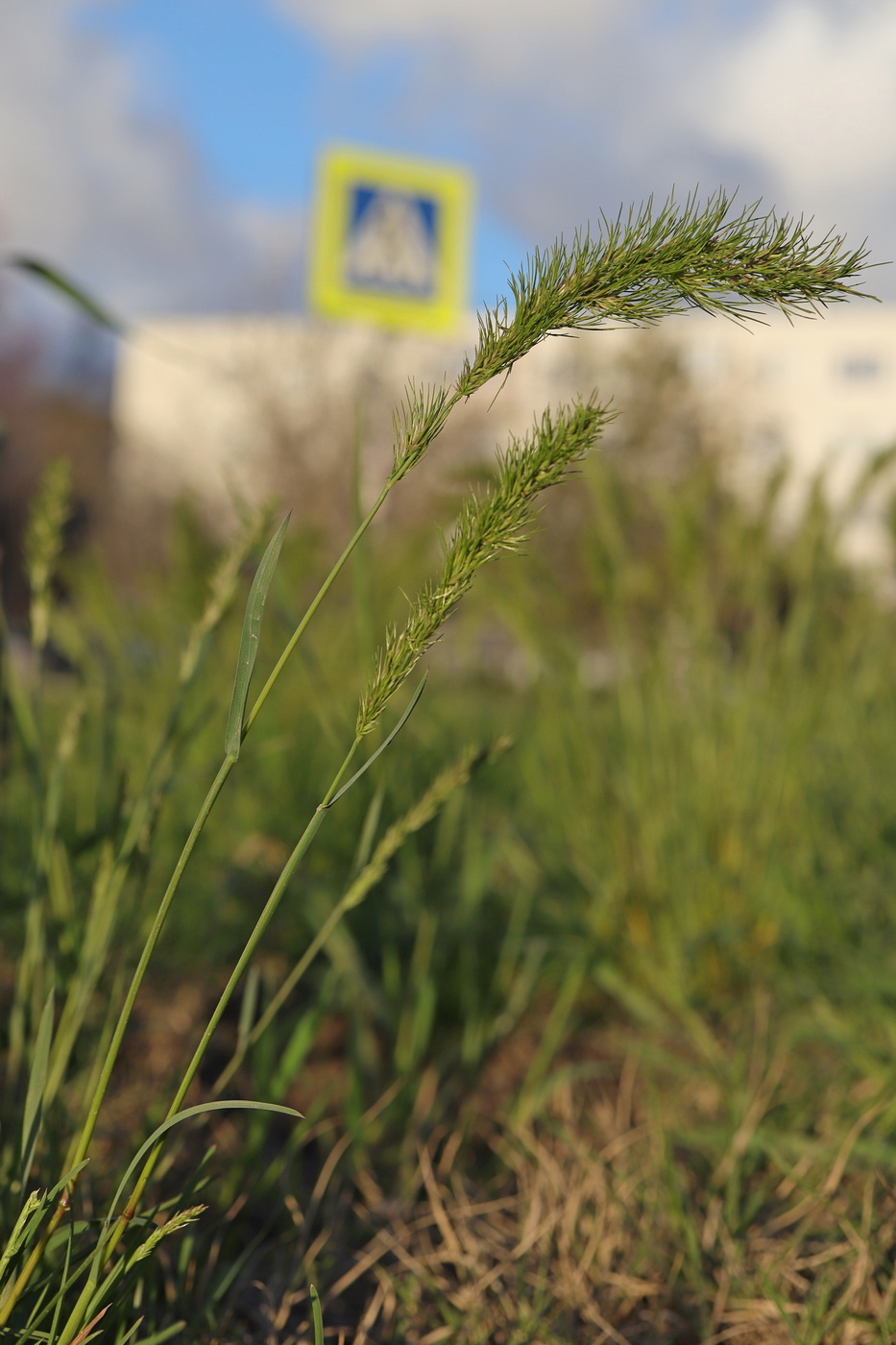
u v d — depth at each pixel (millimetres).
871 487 2684
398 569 2682
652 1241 1302
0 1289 738
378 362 15430
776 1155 1392
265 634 2496
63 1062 1016
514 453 635
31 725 1142
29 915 1083
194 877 2230
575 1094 1805
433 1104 1686
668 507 2635
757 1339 1168
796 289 593
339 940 1793
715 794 2453
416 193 13039
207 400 18859
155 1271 988
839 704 2705
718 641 2695
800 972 2064
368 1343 1125
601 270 606
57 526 1139
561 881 2404
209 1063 1788
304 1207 1393
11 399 24625
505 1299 1191
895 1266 1216
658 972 2088
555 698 2521
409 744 2480
